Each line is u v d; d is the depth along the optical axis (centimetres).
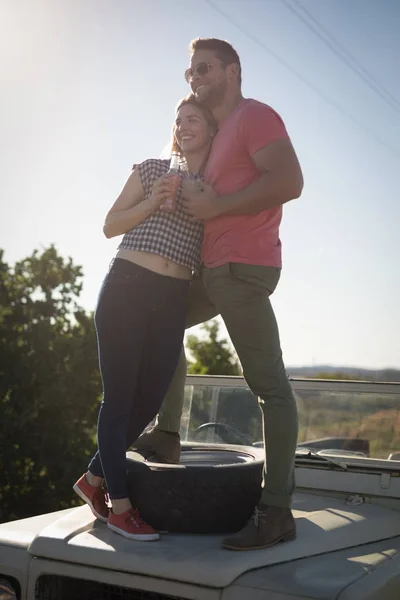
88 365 1552
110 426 287
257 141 280
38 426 1481
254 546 255
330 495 336
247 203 274
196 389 396
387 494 323
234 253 278
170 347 301
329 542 271
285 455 268
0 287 1589
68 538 267
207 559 243
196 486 275
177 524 275
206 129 305
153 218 292
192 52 309
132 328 288
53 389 1477
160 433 333
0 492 1448
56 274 1605
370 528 293
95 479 295
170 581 240
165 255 290
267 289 280
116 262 293
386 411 355
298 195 282
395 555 269
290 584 230
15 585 269
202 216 279
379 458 349
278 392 274
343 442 360
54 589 264
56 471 1482
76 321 1616
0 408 1438
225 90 304
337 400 366
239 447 340
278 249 289
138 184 302
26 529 293
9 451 1436
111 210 302
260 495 283
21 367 1464
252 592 229
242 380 385
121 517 273
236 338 280
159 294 292
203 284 298
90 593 260
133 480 281
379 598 231
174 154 302
